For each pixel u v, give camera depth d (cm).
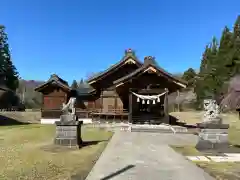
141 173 837
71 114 1317
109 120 2947
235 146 1368
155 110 3244
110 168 898
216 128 1276
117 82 2681
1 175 784
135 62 3042
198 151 1248
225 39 4594
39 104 6969
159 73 2653
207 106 1334
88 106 3519
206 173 839
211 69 4644
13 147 1285
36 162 958
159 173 838
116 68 3078
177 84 2662
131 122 2691
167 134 2025
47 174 800
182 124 2741
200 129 1305
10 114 3456
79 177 773
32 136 1755
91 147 1320
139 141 1602
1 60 5534
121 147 1359
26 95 7256
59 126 1316
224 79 3622
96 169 880
